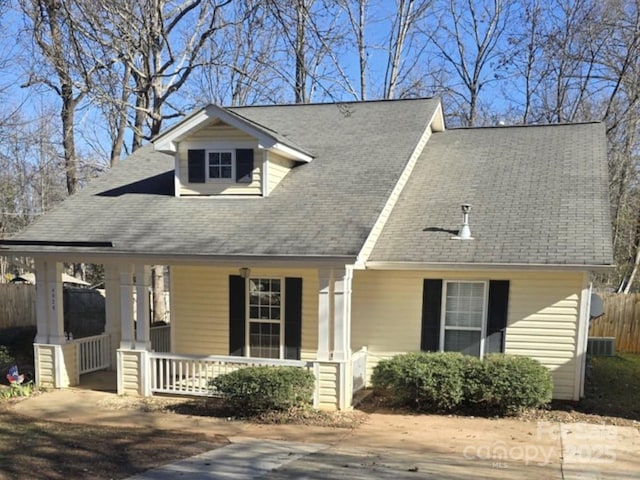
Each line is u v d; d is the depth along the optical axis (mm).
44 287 10492
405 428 7930
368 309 10523
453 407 8898
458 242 9789
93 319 18359
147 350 9906
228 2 18516
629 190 23672
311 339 11070
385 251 9906
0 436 7141
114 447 6730
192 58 18469
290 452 6621
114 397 9789
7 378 10852
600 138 12742
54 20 15844
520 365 8641
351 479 5547
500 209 10602
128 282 9883
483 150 13289
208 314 11664
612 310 16719
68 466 5887
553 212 10156
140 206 11273
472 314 9984
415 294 10273
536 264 8898
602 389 10664
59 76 16844
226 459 6281
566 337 9477
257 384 8320
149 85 17750
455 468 5969
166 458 6293
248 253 8922
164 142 11211
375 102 15062
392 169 11180
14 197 30844
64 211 11406
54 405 9234
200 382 9758
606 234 9273
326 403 8883
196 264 9375
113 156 19312
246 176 11031
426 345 10195
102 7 16219
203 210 10789
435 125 14930
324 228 9359
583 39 22531
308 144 13000
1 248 10227
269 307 11328
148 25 17250
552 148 12672
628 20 20969
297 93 23219
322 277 8859
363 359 10289
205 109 10844
